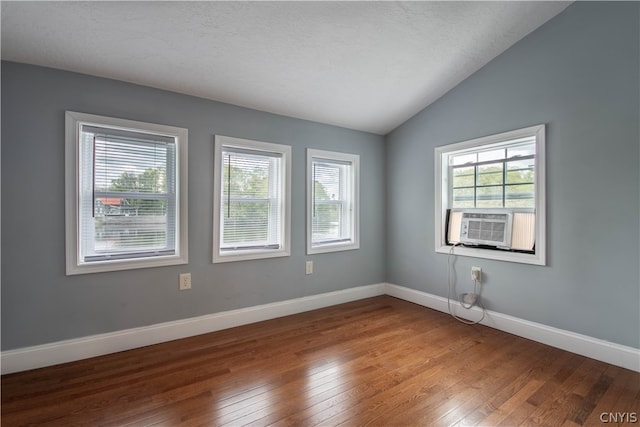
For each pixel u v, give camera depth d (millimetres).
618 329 2059
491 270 2781
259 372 1983
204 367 2043
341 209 3582
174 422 1515
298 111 3055
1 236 1945
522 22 2346
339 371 1997
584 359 2146
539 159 2420
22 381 1864
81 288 2170
